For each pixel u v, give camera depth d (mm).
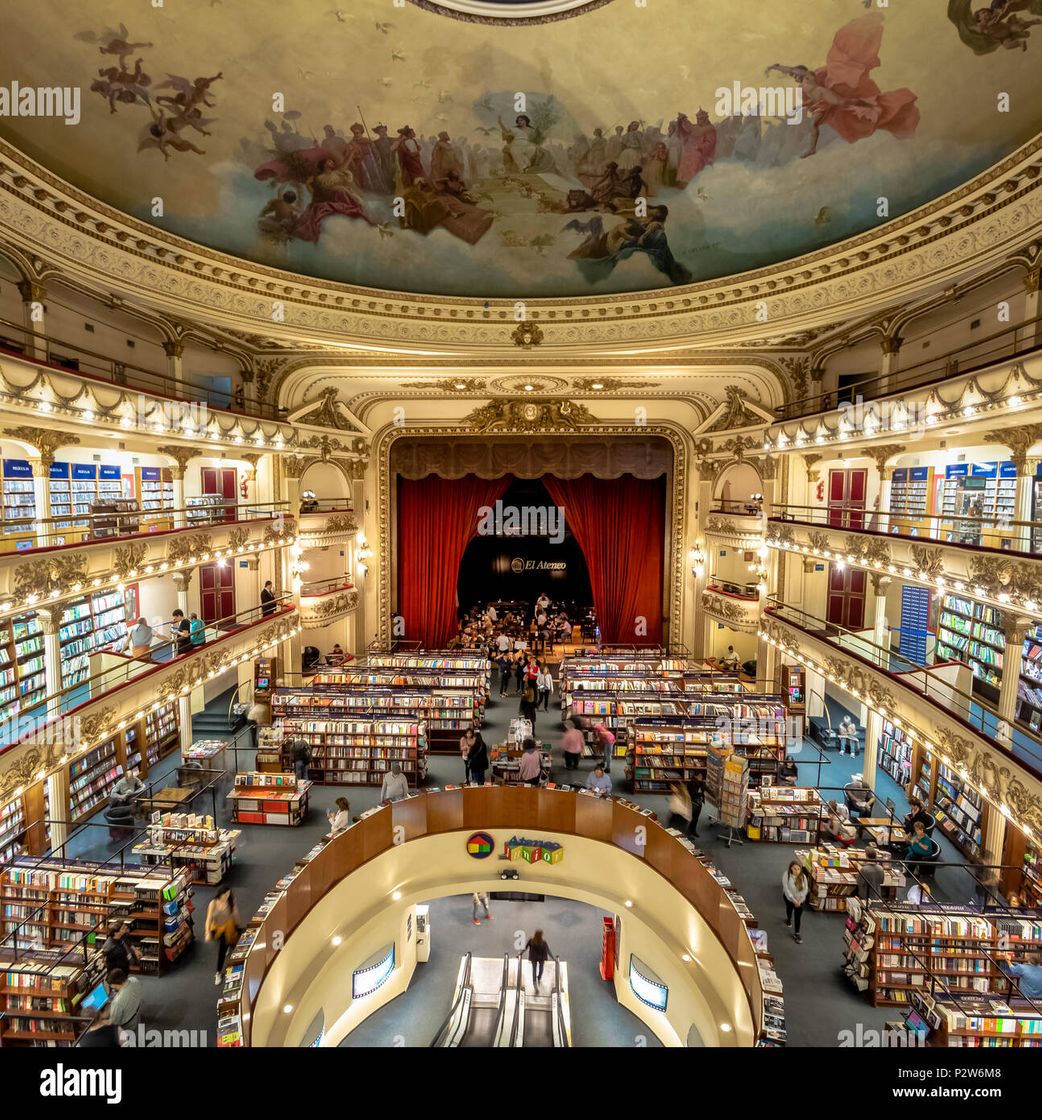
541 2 12008
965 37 10703
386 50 13016
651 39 12734
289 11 12078
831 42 11867
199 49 12188
